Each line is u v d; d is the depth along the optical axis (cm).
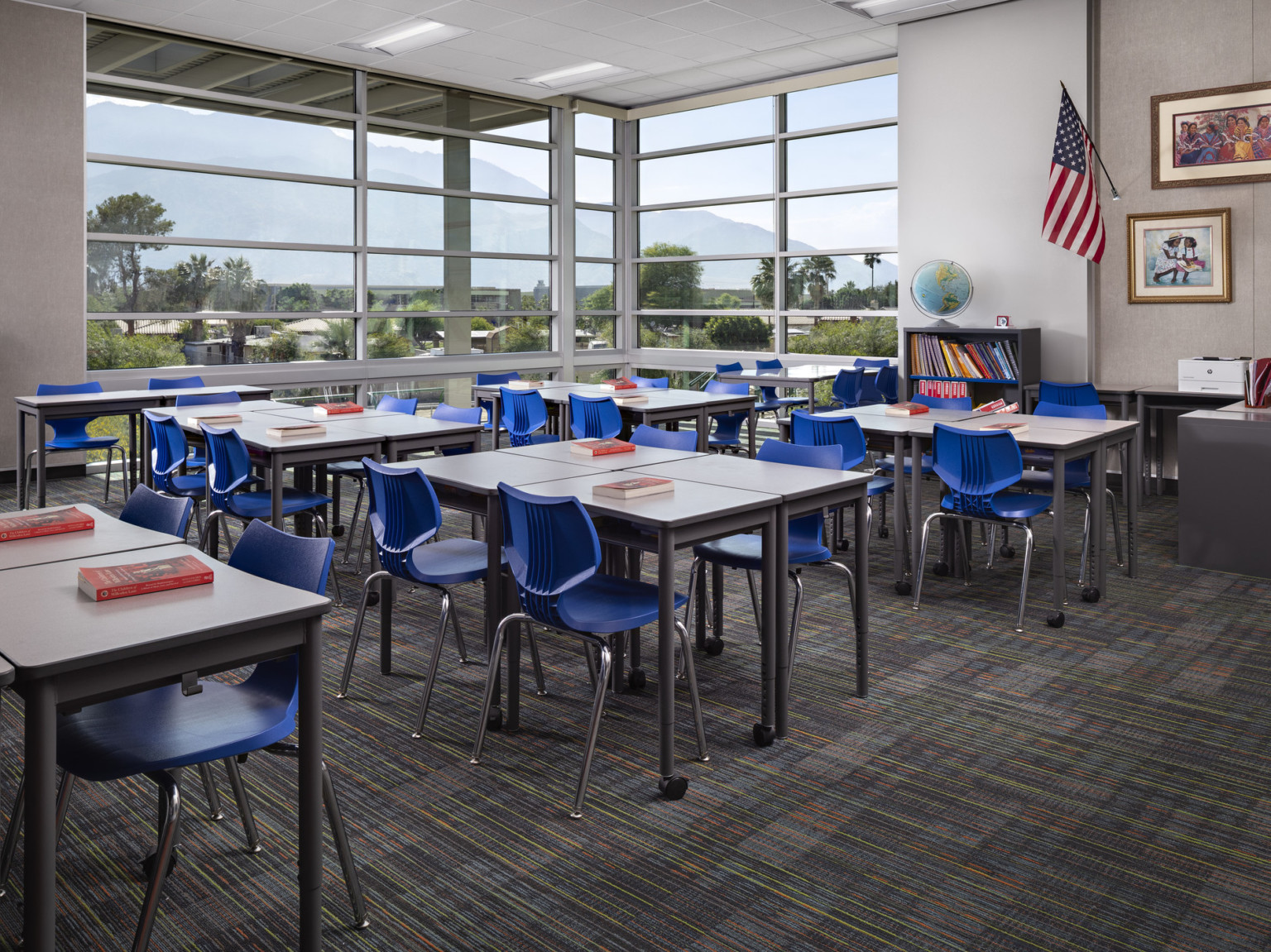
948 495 459
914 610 456
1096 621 436
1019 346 749
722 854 248
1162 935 214
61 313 767
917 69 811
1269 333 688
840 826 261
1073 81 739
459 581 328
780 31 821
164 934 215
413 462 380
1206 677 368
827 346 984
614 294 1162
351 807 272
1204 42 694
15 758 296
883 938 213
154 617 183
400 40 829
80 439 676
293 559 226
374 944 212
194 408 593
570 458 391
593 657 360
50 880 164
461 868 242
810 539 376
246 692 226
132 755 192
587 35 819
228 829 260
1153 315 734
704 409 656
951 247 809
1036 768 294
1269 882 234
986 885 233
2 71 724
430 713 338
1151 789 281
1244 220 691
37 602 194
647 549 300
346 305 937
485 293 1041
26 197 743
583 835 257
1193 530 521
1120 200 740
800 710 340
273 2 727
